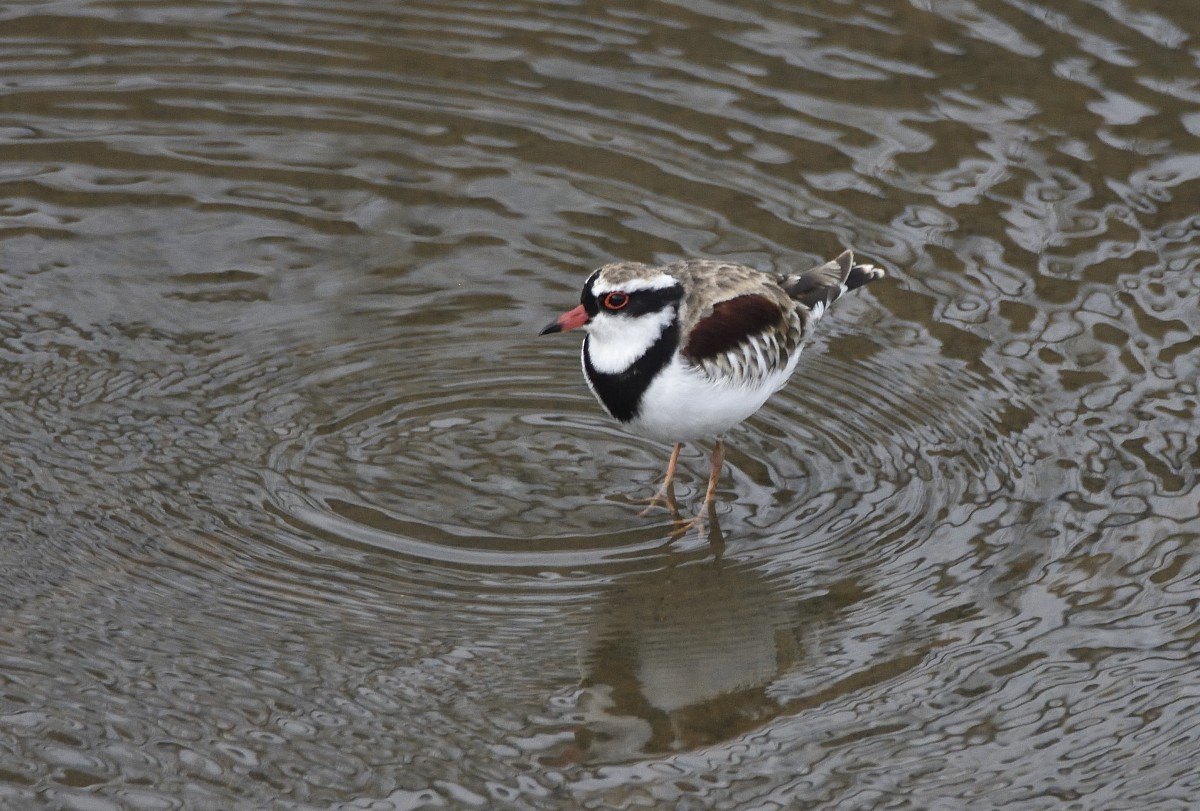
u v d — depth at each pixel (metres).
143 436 13.32
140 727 10.57
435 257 15.68
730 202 16.22
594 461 13.46
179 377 14.07
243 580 11.91
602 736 10.72
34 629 11.34
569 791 10.27
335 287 15.30
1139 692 11.05
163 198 16.28
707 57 18.17
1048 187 16.22
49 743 10.42
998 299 15.02
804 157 16.73
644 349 12.16
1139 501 12.80
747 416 12.78
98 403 13.66
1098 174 16.33
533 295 15.26
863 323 14.90
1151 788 10.31
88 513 12.46
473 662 11.30
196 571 11.96
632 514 12.88
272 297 15.14
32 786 10.09
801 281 13.38
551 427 13.80
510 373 14.41
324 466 13.15
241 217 16.08
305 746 10.50
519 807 10.13
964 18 18.50
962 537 12.55
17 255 15.41
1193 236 15.59
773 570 12.30
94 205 16.12
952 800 10.23
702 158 16.78
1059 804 10.20
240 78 17.94
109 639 11.29
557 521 12.76
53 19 18.75
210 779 10.20
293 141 17.09
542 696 11.03
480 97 17.70
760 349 12.48
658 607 11.94
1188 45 17.92
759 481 13.30
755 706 11.02
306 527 12.49
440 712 10.84
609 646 11.52
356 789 10.20
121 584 11.80
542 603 11.91
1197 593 11.91
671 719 10.88
